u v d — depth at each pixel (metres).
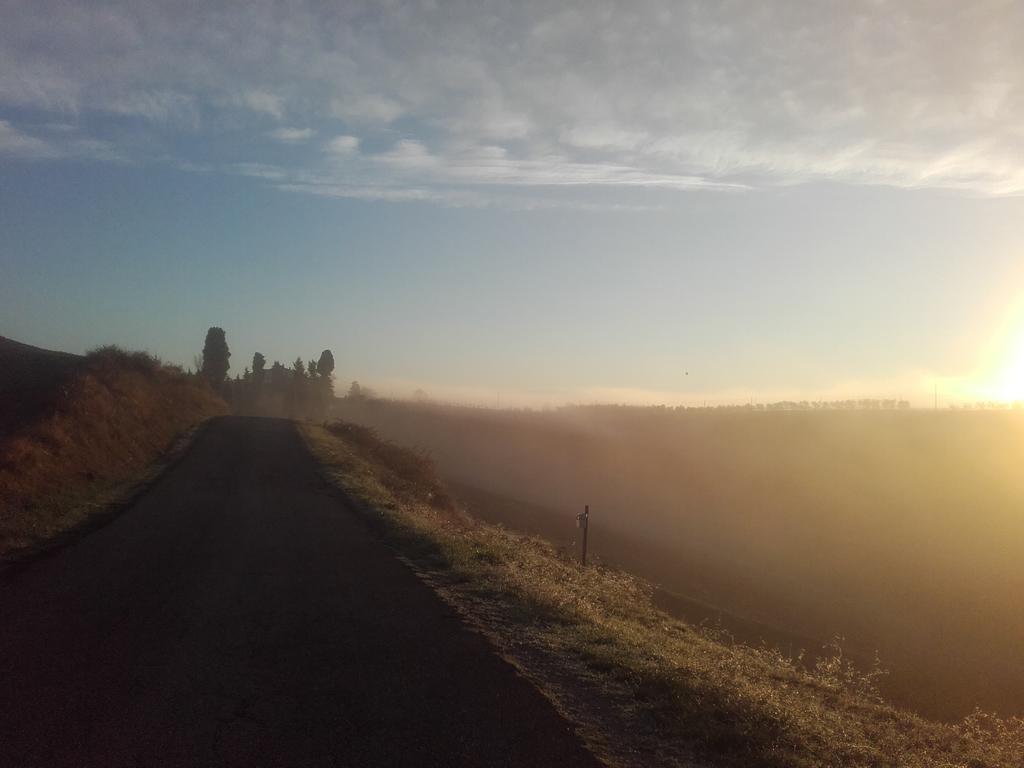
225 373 92.81
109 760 5.71
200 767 5.64
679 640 12.46
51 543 14.49
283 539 15.50
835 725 8.25
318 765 5.73
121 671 7.68
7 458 19.52
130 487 22.53
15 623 9.27
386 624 9.71
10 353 52.69
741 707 7.52
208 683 7.39
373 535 16.61
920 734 9.52
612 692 7.76
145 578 11.82
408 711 6.84
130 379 39.75
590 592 15.48
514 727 6.60
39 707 6.69
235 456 31.03
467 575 12.81
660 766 6.10
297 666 7.96
